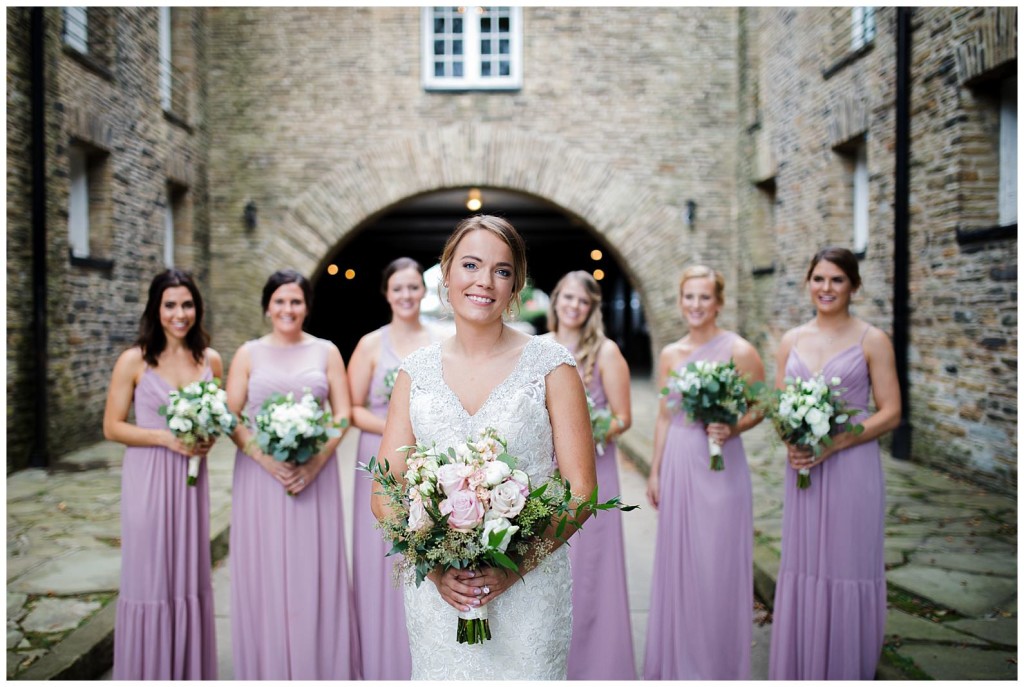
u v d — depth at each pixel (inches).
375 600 129.0
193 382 126.6
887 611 147.5
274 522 123.9
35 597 158.7
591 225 458.3
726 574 127.1
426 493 67.9
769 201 440.5
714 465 125.3
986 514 213.0
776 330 413.7
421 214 686.5
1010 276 229.9
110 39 337.1
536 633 73.4
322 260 453.1
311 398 122.5
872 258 310.2
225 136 447.8
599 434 126.5
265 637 124.0
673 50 456.1
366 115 447.8
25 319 281.4
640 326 1098.7
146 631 119.3
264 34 445.4
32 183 283.3
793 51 384.8
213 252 449.1
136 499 119.7
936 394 269.3
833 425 117.8
